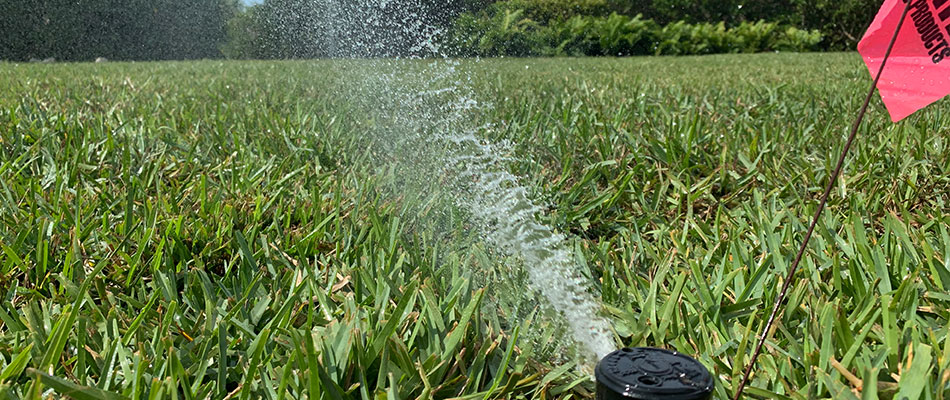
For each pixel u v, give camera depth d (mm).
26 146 3082
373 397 1291
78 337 1310
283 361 1341
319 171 2787
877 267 1653
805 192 2447
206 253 1887
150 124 3611
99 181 2502
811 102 4281
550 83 6023
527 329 1450
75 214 2021
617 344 1484
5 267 1737
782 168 2736
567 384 1338
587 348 1443
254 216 2096
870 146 3045
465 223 2113
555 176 2777
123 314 1549
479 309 1441
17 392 1259
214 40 14664
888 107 1323
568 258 1849
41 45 16328
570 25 18234
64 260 1846
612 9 21172
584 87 5594
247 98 5102
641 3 21438
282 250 1906
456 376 1351
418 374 1285
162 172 2729
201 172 2736
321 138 3291
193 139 3248
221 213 2121
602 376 1003
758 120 3777
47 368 1245
